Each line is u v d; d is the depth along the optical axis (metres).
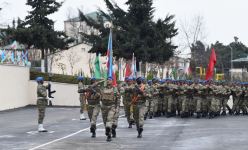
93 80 21.31
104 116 20.09
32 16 58.41
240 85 38.06
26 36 56.06
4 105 38.88
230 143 18.92
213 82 34.56
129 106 25.19
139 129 21.00
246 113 38.19
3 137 21.20
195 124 27.91
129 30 62.03
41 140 20.11
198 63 92.44
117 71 58.97
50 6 58.69
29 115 33.75
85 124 27.50
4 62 40.91
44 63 60.41
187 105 33.94
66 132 23.25
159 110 34.41
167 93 34.06
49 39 57.78
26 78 43.56
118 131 23.89
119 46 59.72
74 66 94.62
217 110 34.12
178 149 17.27
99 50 62.53
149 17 63.66
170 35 64.69
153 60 63.12
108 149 17.34
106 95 19.86
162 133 22.89
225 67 120.62
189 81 34.19
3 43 59.75
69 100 48.06
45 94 23.41
